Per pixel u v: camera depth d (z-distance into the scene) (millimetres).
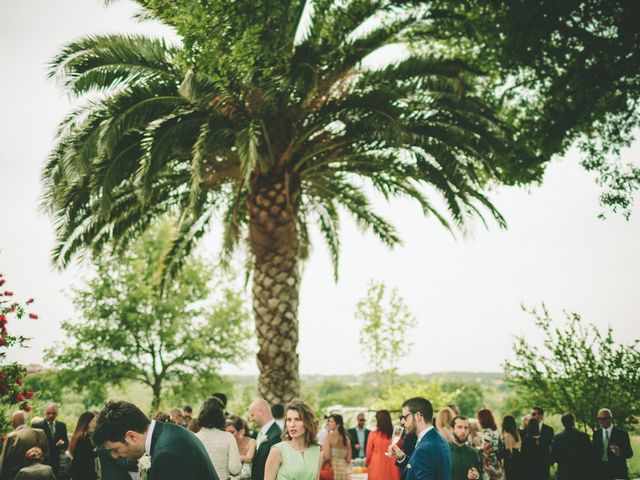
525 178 11945
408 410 5449
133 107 9469
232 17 9055
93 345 30516
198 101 9688
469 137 10852
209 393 32438
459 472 7062
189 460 3561
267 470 5105
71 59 9422
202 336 32250
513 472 10203
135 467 4039
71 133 9555
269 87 10000
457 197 12117
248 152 9164
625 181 12406
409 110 10828
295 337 11500
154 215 13750
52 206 10008
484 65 13008
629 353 13469
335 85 10930
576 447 10289
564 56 12156
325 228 16812
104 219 11797
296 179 11992
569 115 12188
